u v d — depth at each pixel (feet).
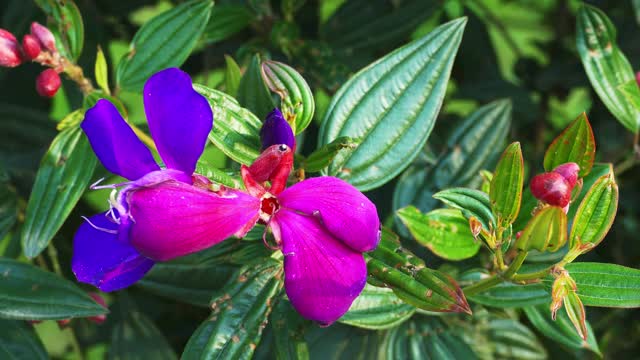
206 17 1.72
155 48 1.72
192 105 1.27
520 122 2.51
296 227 1.29
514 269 1.43
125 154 1.29
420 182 1.79
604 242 2.29
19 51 1.63
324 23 2.16
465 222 1.59
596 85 1.78
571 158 1.49
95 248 1.32
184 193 1.22
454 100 2.52
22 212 1.92
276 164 1.30
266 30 2.02
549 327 1.67
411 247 1.78
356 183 1.58
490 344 1.84
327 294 1.27
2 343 1.71
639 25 2.38
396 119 1.58
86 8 2.24
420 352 1.73
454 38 1.58
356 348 1.80
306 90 1.49
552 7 2.71
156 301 2.13
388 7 2.14
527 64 2.59
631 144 2.12
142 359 1.89
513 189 1.41
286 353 1.52
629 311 2.14
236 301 1.47
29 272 1.63
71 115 1.64
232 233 1.25
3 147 2.12
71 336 2.08
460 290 1.36
